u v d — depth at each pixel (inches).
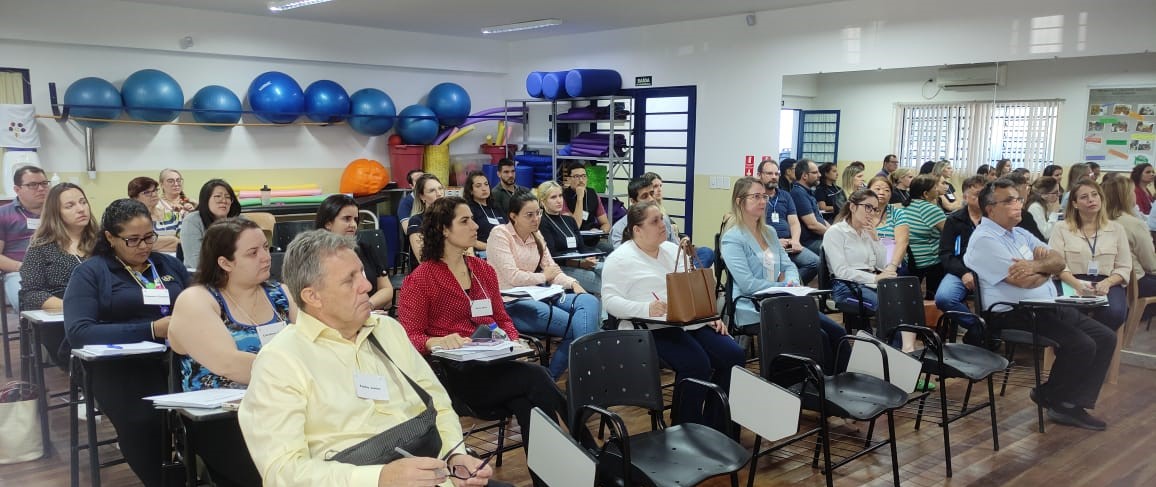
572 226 221.3
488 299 125.6
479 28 358.9
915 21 253.4
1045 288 167.3
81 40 281.1
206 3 294.0
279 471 66.4
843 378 126.3
